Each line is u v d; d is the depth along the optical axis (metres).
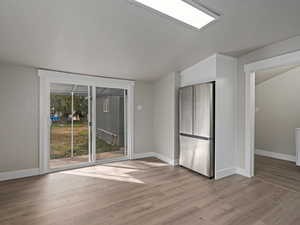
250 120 3.19
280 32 2.44
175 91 3.94
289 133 4.36
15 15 1.87
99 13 1.91
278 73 4.49
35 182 2.94
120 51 2.85
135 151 4.47
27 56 2.80
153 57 3.15
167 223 1.89
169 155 4.07
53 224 1.86
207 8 1.88
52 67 3.26
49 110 3.42
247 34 2.48
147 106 4.64
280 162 4.18
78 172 3.44
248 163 3.21
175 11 1.92
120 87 4.24
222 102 3.21
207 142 3.14
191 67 3.67
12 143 3.07
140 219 1.96
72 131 3.71
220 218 1.98
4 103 3.00
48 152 3.41
